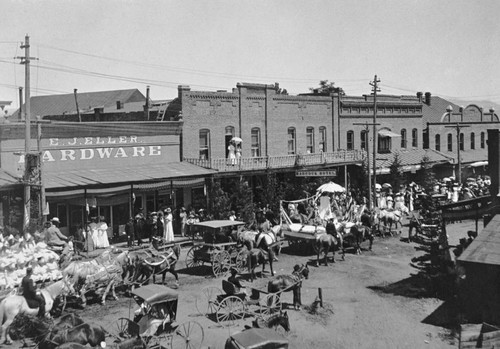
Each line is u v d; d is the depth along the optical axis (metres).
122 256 20.80
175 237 33.12
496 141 22.94
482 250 17.86
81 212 32.59
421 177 54.78
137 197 35.28
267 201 39.75
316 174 37.00
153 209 36.31
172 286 22.62
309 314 19.39
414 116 60.28
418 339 17.02
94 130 33.12
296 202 36.22
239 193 37.06
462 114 67.25
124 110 49.50
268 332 13.17
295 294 19.84
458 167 57.47
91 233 28.92
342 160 47.84
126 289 21.66
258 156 44.19
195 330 17.28
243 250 24.92
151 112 42.31
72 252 21.86
